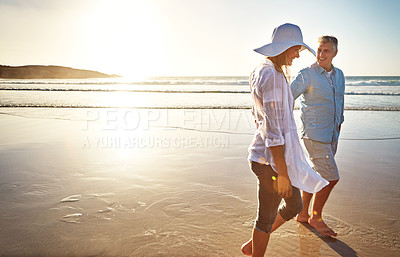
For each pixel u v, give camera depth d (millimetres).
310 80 2330
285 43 1598
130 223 2570
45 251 2148
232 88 21734
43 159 4578
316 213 2473
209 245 2225
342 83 2455
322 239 2326
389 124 7297
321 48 2312
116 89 20859
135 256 2092
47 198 3113
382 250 2156
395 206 2873
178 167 4199
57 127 7180
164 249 2174
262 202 1731
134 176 3818
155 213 2766
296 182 1774
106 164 4340
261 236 1765
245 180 3656
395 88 20250
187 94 16156
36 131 6699
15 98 14031
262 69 1614
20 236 2354
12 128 7031
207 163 4391
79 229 2467
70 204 2963
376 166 4109
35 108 10555
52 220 2625
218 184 3523
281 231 2469
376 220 2609
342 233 2406
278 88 1572
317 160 2414
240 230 2449
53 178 3734
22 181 3627
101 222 2588
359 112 9305
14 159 4566
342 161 4371
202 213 2762
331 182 2402
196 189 3363
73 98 14078
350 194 3176
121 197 3137
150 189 3367
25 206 2918
